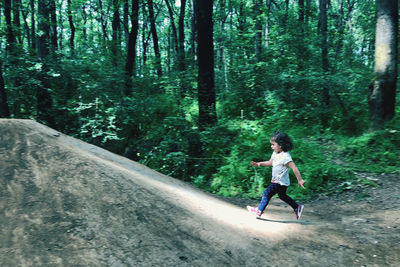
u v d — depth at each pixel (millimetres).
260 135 7270
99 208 2689
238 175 6699
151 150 8312
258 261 2643
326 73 9625
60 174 3016
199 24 8875
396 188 5277
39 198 2596
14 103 8812
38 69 8828
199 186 7004
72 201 2672
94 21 27172
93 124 8641
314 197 5727
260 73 11008
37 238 2135
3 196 2508
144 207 2959
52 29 12836
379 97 7707
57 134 4203
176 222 2908
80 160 3367
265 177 6488
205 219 3229
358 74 10000
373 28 12953
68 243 2158
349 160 7004
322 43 11273
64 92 9805
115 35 18734
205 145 8125
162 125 8805
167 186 4203
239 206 5031
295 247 3025
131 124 9188
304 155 6738
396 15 7500
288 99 10125
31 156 3174
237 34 12875
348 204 5027
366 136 7391
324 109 9750
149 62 15148
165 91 10609
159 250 2385
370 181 5758
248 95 10711
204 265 2365
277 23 14070
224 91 11953
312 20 15844
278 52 11719
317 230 3592
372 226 3707
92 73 9852
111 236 2371
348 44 12781
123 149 9227
